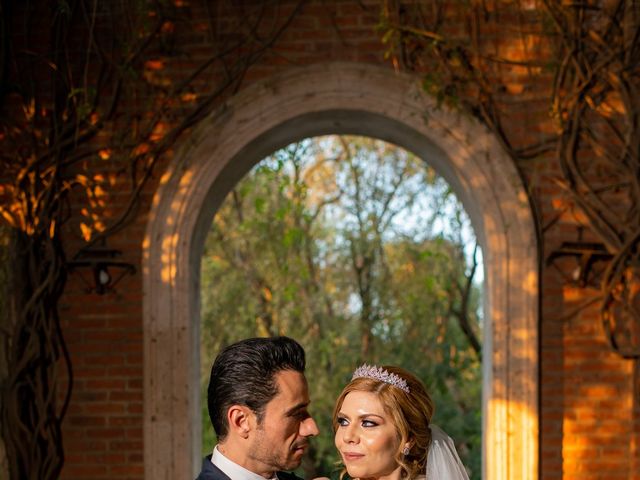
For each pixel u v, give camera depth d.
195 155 4.86
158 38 4.95
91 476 4.86
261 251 8.87
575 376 4.75
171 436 4.79
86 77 4.93
